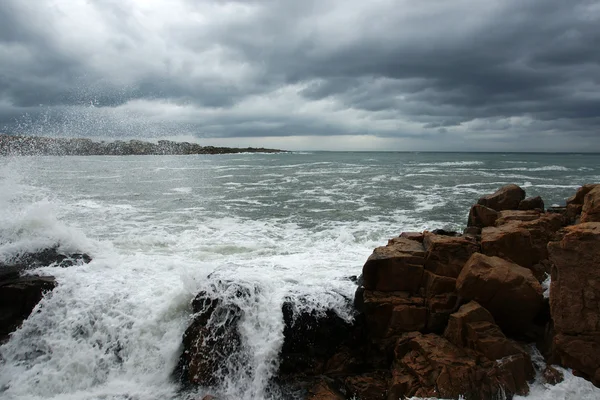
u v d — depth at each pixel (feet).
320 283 29.76
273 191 87.66
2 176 66.08
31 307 29.27
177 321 27.71
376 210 63.57
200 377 25.20
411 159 260.01
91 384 25.53
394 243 30.40
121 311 28.19
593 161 227.61
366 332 27.04
